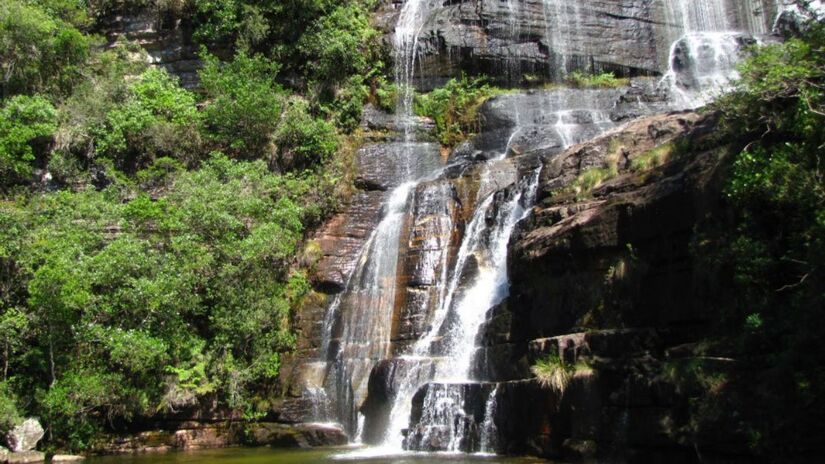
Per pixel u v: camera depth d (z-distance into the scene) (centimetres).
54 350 1966
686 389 1095
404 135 2956
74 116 2864
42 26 2920
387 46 3222
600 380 1250
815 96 1144
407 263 2220
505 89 3084
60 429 1862
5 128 2666
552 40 3117
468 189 2288
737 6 3391
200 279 2148
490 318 1770
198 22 3278
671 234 1326
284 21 3206
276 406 2017
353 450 1683
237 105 2812
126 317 2019
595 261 1475
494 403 1462
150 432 1975
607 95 2895
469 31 3152
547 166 1923
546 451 1323
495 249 2031
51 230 2169
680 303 1282
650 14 3234
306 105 3008
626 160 1734
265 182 2541
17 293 2097
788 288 1107
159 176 2741
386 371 1822
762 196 1155
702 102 2695
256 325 2109
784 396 966
